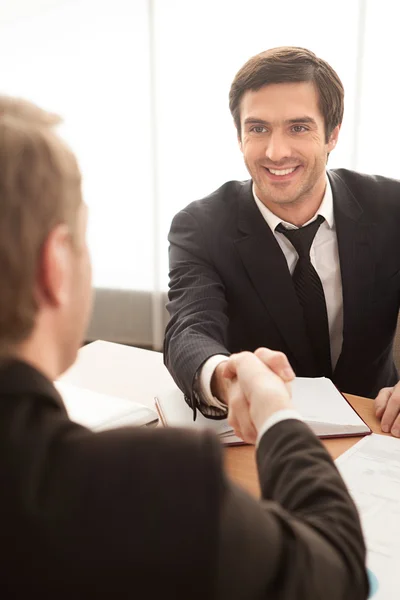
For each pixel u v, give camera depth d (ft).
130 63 12.05
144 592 1.10
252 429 2.19
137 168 12.51
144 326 13.26
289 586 1.23
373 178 5.21
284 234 4.74
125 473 1.16
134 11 11.76
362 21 10.46
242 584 1.16
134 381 4.34
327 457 1.66
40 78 12.78
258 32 11.18
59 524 1.11
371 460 3.07
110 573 1.09
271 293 4.70
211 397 3.34
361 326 4.87
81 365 4.66
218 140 11.87
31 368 1.29
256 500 1.32
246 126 4.52
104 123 12.50
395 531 2.48
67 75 12.54
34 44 12.64
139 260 12.96
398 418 3.44
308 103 4.36
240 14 11.21
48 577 1.09
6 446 1.18
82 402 3.50
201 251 4.76
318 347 4.81
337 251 4.88
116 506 1.12
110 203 12.84
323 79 4.39
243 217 4.84
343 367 4.93
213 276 4.67
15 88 13.07
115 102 12.33
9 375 1.26
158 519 1.12
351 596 1.42
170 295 4.63
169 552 1.10
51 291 1.27
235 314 4.81
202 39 11.53
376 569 2.25
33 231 1.21
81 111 12.60
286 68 4.28
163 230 12.69
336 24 10.68
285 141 4.39
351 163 11.10
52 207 1.24
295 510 1.52
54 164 1.25
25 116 1.31
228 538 1.14
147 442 1.22
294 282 4.75
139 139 12.35
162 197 12.51
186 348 3.67
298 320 4.70
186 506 1.13
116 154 12.57
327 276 4.88
